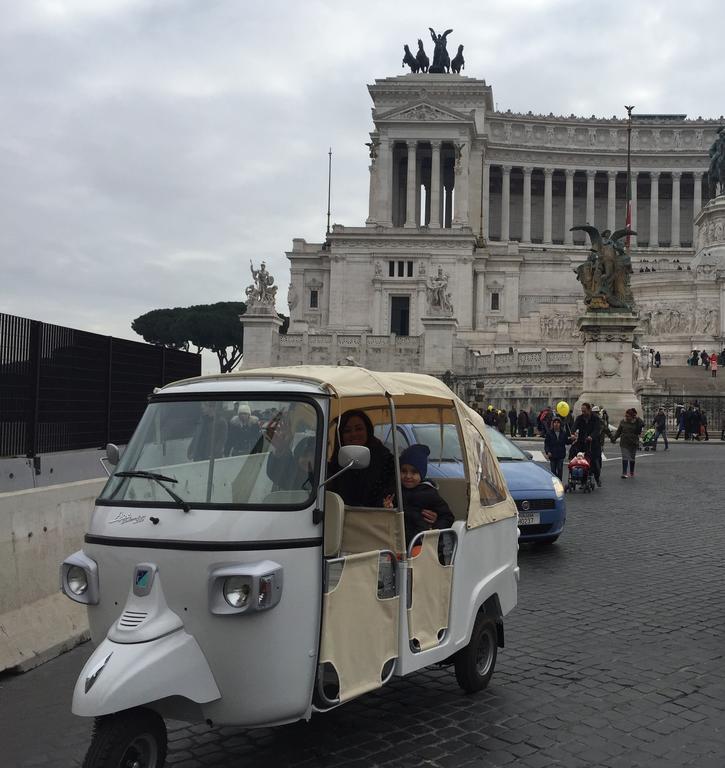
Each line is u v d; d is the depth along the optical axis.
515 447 19.88
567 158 141.62
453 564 8.45
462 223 127.00
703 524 20.53
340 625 7.02
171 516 6.84
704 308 89.81
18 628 10.50
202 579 6.53
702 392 65.88
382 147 129.50
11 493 11.03
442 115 128.38
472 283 115.69
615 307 53.03
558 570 15.35
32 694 9.37
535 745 7.69
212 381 7.92
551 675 9.63
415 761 7.35
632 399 52.38
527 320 99.38
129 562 6.77
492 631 9.30
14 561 10.71
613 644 10.80
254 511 6.77
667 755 7.49
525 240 140.75
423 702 8.79
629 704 8.71
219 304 151.75
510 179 150.00
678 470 34.41
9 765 7.48
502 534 9.67
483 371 76.88
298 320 119.94
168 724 8.23
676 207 140.88
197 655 6.49
